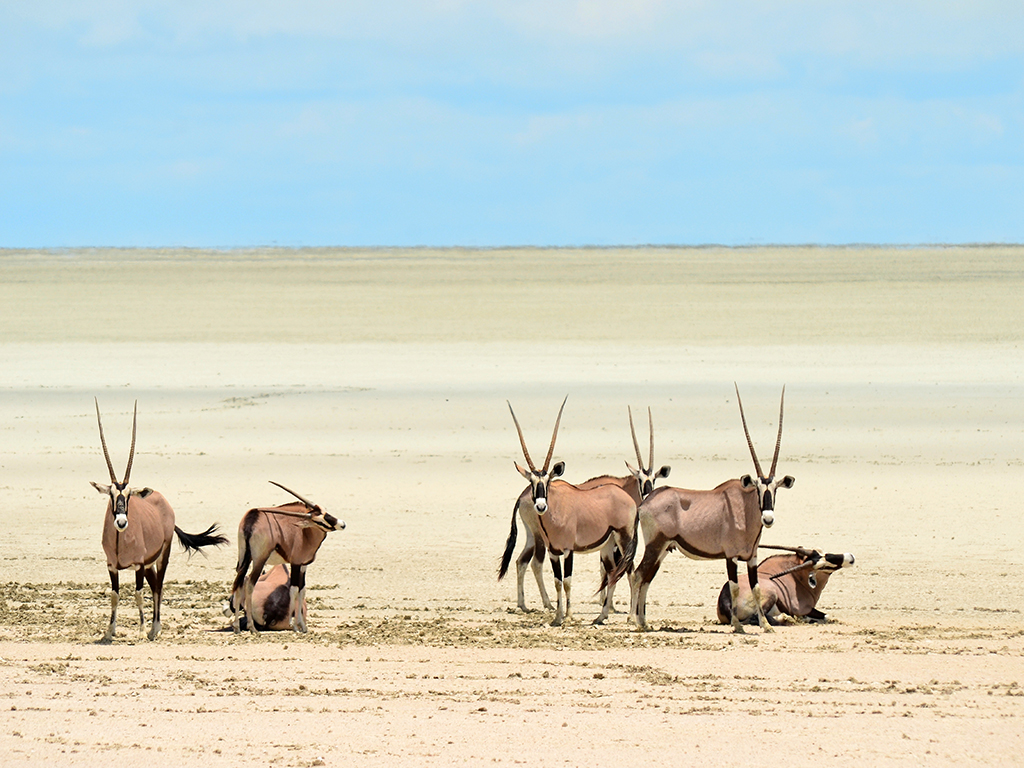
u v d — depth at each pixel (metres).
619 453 100.50
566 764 28.53
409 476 90.88
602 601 55.53
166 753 29.11
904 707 33.91
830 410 123.81
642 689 36.00
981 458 96.81
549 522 49.97
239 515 75.75
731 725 31.91
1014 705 34.16
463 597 56.28
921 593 55.31
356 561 63.78
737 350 176.62
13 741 30.02
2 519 75.06
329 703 33.97
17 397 137.25
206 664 39.44
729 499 47.94
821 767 28.48
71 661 39.88
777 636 45.75
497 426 116.44
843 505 77.44
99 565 62.69
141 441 108.75
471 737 30.59
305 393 139.50
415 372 157.50
